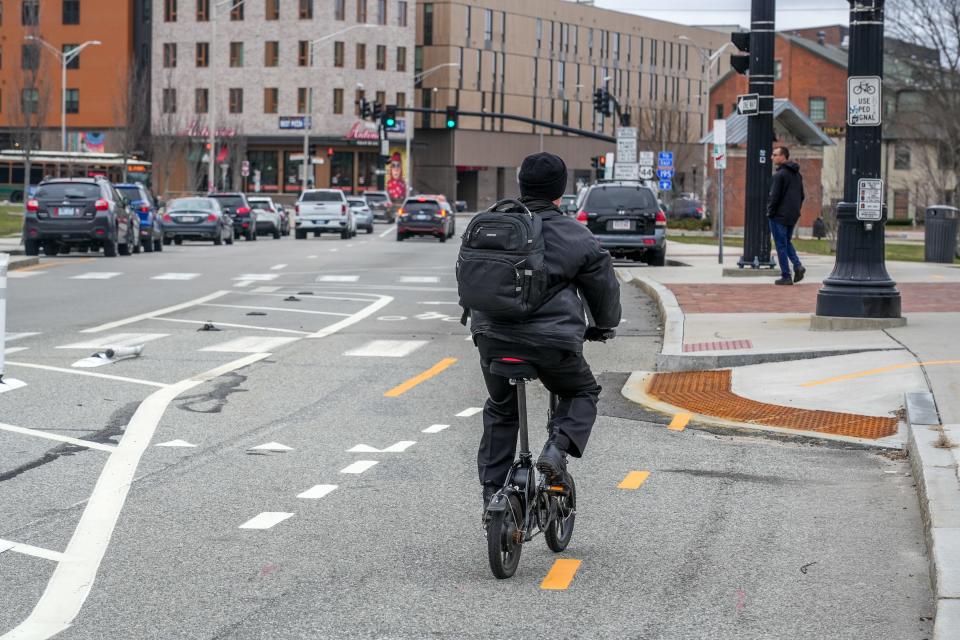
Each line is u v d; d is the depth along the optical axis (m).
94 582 7.23
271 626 6.50
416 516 8.72
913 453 9.95
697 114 163.00
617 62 148.62
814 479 9.80
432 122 126.50
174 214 51.97
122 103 113.25
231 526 8.44
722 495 9.33
